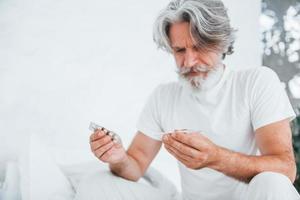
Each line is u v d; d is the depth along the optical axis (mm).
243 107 1311
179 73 1321
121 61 2107
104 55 2078
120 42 2109
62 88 1997
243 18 2352
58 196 1400
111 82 2086
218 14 1286
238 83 1353
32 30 1956
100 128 1260
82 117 2027
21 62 1935
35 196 1393
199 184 1367
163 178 1562
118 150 1283
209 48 1265
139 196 1251
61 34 2004
